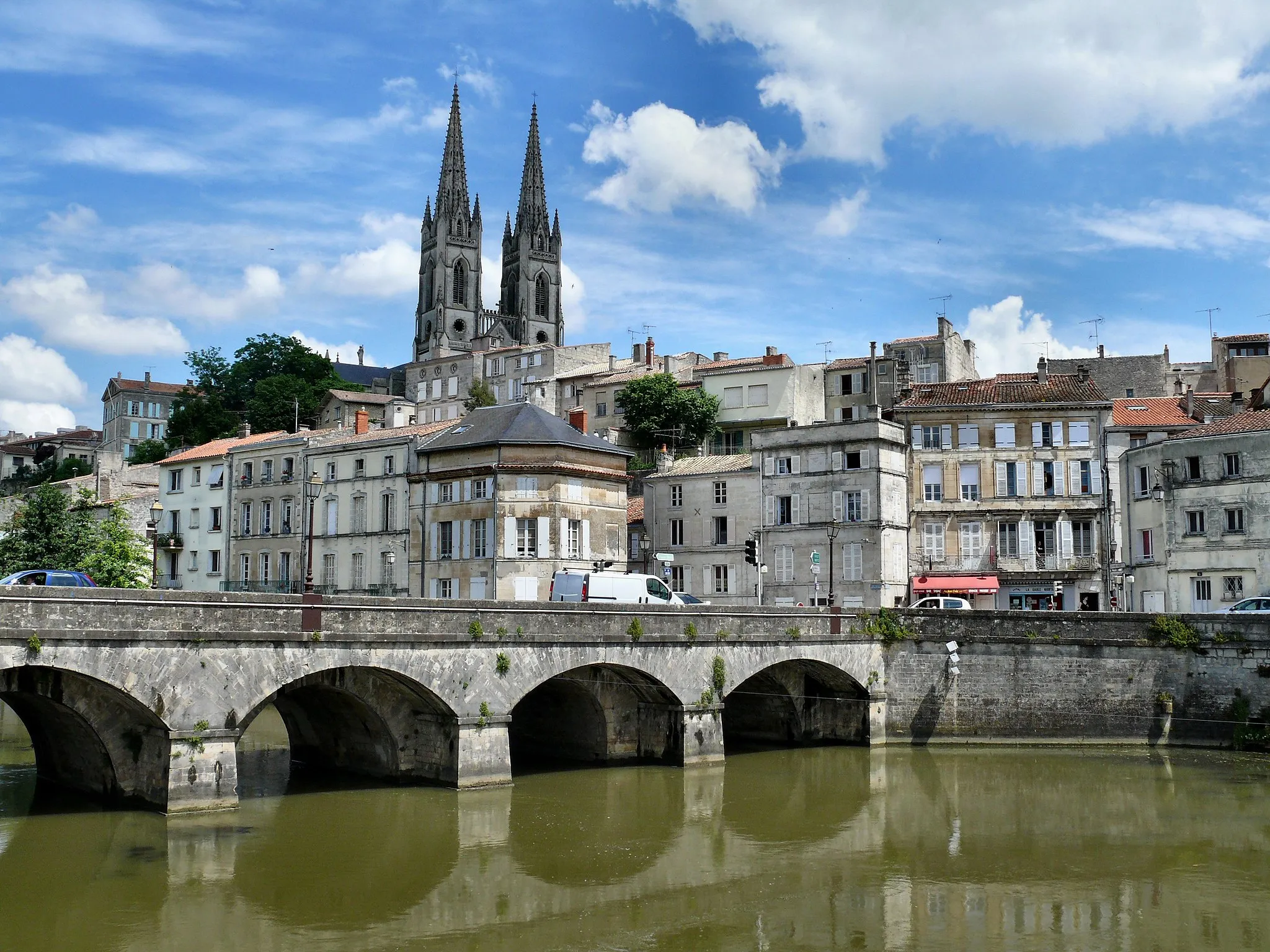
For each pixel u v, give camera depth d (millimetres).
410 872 27297
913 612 46969
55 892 24781
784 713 47938
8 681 27672
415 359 164000
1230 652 44438
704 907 25672
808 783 39000
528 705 44375
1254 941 23891
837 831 32625
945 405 63531
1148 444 57469
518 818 32625
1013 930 24422
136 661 27688
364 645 31578
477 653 34312
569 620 36531
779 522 64062
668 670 39625
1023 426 63188
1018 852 30438
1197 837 32062
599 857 29203
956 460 63406
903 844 31203
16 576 37188
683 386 86375
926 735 46156
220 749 29375
